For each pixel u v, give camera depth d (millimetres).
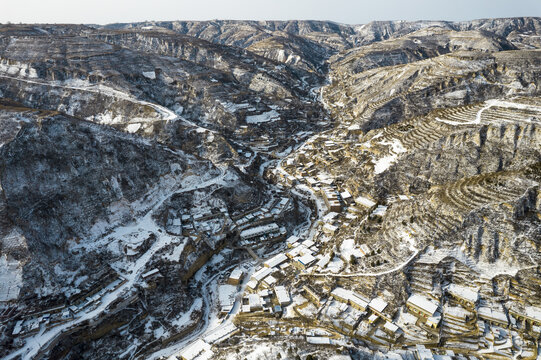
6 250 101875
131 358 93688
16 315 94875
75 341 94625
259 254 133250
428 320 92875
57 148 129000
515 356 85375
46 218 113875
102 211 129375
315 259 119812
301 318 99688
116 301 102312
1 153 115750
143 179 144750
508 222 105125
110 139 143375
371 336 92125
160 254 120125
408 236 113688
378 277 104125
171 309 106625
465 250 105562
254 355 84188
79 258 113688
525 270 98250
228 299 111312
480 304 96000
